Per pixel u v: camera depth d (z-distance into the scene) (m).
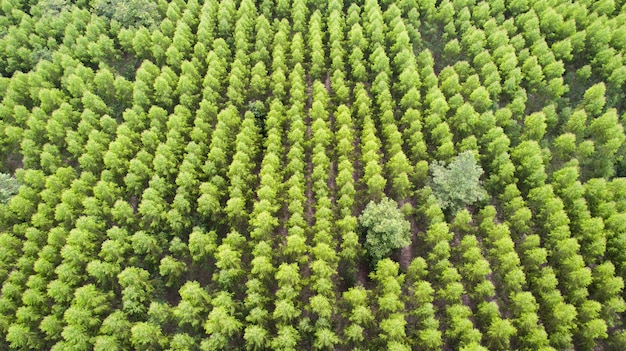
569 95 74.31
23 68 78.12
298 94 69.69
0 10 86.69
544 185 58.66
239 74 72.69
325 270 50.66
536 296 52.44
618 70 70.50
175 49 74.25
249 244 55.69
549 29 78.31
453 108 68.81
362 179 61.75
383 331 49.88
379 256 54.88
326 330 46.50
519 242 57.69
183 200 56.56
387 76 71.94
